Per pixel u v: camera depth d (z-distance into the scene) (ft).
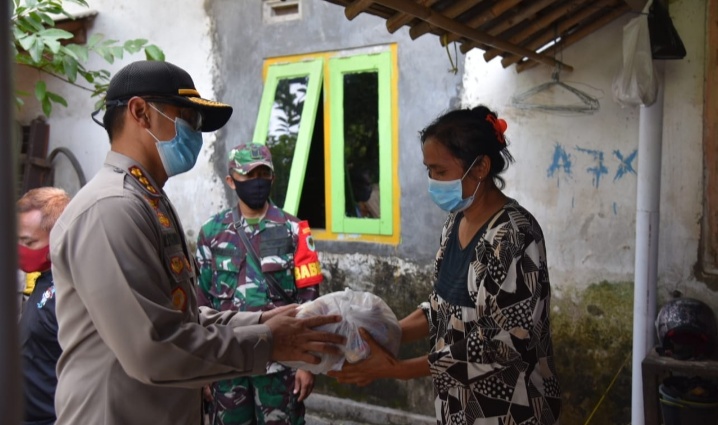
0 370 2.23
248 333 5.59
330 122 14.10
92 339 5.14
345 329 6.48
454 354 6.00
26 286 8.21
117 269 4.83
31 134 17.42
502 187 6.52
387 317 6.88
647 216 10.17
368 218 13.92
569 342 11.83
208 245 10.10
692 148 10.59
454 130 6.17
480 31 8.89
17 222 2.28
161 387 5.26
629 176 11.16
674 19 10.61
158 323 4.85
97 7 16.88
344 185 14.11
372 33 13.53
